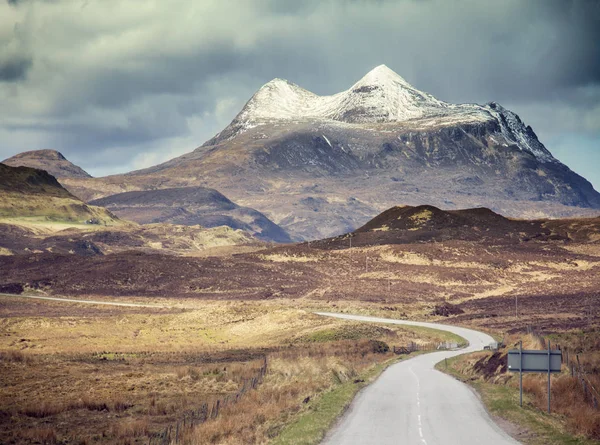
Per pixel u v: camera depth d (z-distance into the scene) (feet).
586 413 126.31
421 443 106.42
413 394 159.53
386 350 307.78
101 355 303.27
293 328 389.60
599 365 173.27
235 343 360.69
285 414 136.56
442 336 354.54
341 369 199.31
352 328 367.86
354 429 117.91
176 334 398.62
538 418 125.59
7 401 191.72
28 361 274.77
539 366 133.08
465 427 119.75
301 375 193.57
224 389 210.18
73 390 210.79
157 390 209.97
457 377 196.03
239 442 114.52
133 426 152.66
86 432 153.17
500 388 163.02
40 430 148.36
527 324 382.63
